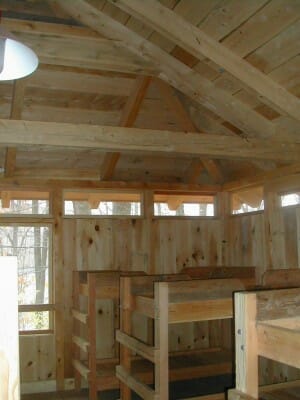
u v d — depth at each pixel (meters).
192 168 5.15
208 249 5.23
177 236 5.13
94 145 3.20
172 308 2.96
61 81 3.95
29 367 4.55
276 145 3.70
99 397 4.28
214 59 3.14
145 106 4.50
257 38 3.01
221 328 5.12
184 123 4.52
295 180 4.12
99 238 4.88
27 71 1.94
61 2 3.26
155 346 2.97
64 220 4.77
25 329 4.61
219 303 3.05
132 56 3.63
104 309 4.80
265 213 4.50
